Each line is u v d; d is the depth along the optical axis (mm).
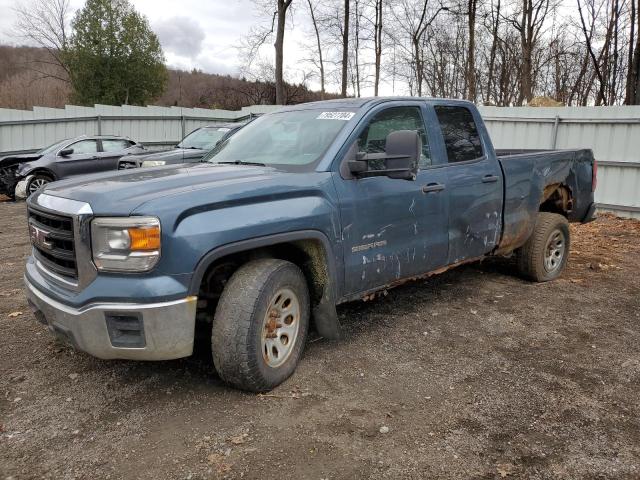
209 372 3652
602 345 4293
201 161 4465
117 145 14336
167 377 3576
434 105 4754
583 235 9367
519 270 6047
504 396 3414
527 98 25125
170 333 2898
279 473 2604
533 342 4336
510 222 5355
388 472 2625
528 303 5332
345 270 3783
